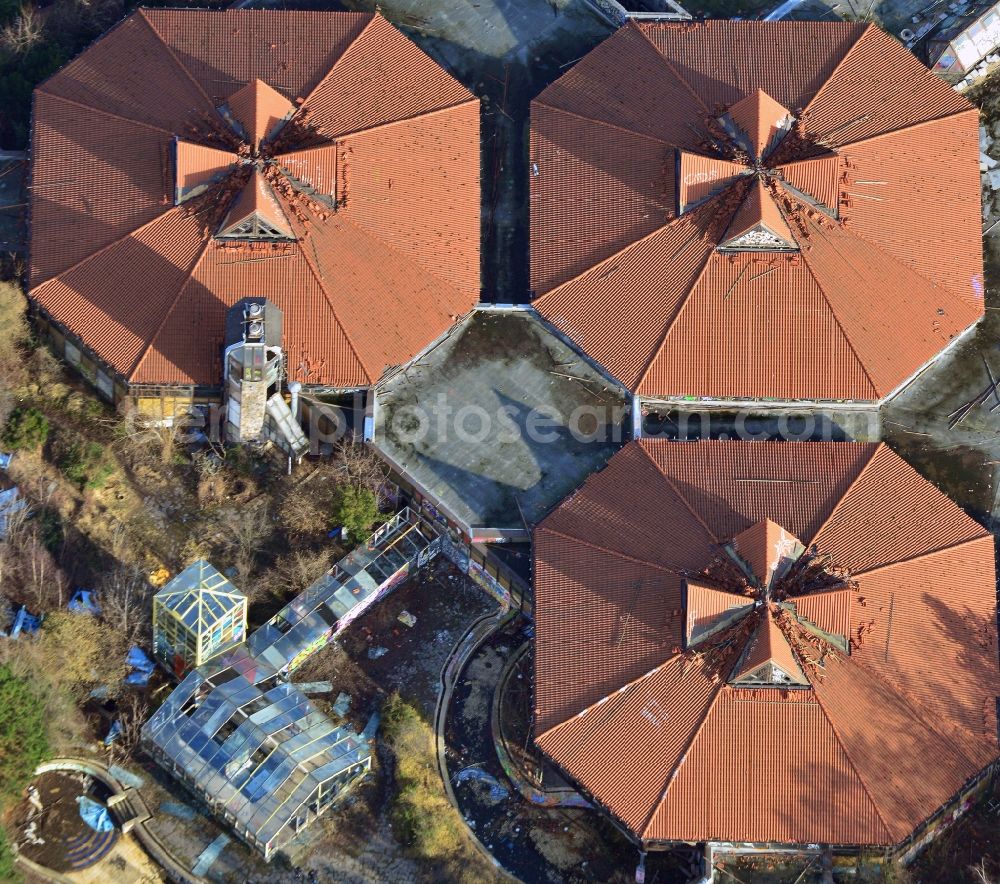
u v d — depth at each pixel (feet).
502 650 345.10
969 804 333.21
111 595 332.80
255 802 311.68
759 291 356.59
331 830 322.96
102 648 330.34
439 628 345.72
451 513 345.92
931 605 333.01
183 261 351.05
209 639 321.52
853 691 322.14
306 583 341.00
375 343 351.87
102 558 341.00
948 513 343.87
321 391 355.36
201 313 349.20
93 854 316.81
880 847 322.14
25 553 336.90
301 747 316.60
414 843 321.11
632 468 344.49
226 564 342.85
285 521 347.36
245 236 351.87
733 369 354.33
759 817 316.60
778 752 318.65
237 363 334.65
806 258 357.00
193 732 316.81
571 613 330.54
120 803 320.09
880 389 354.74
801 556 328.29
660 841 324.19
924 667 328.08
